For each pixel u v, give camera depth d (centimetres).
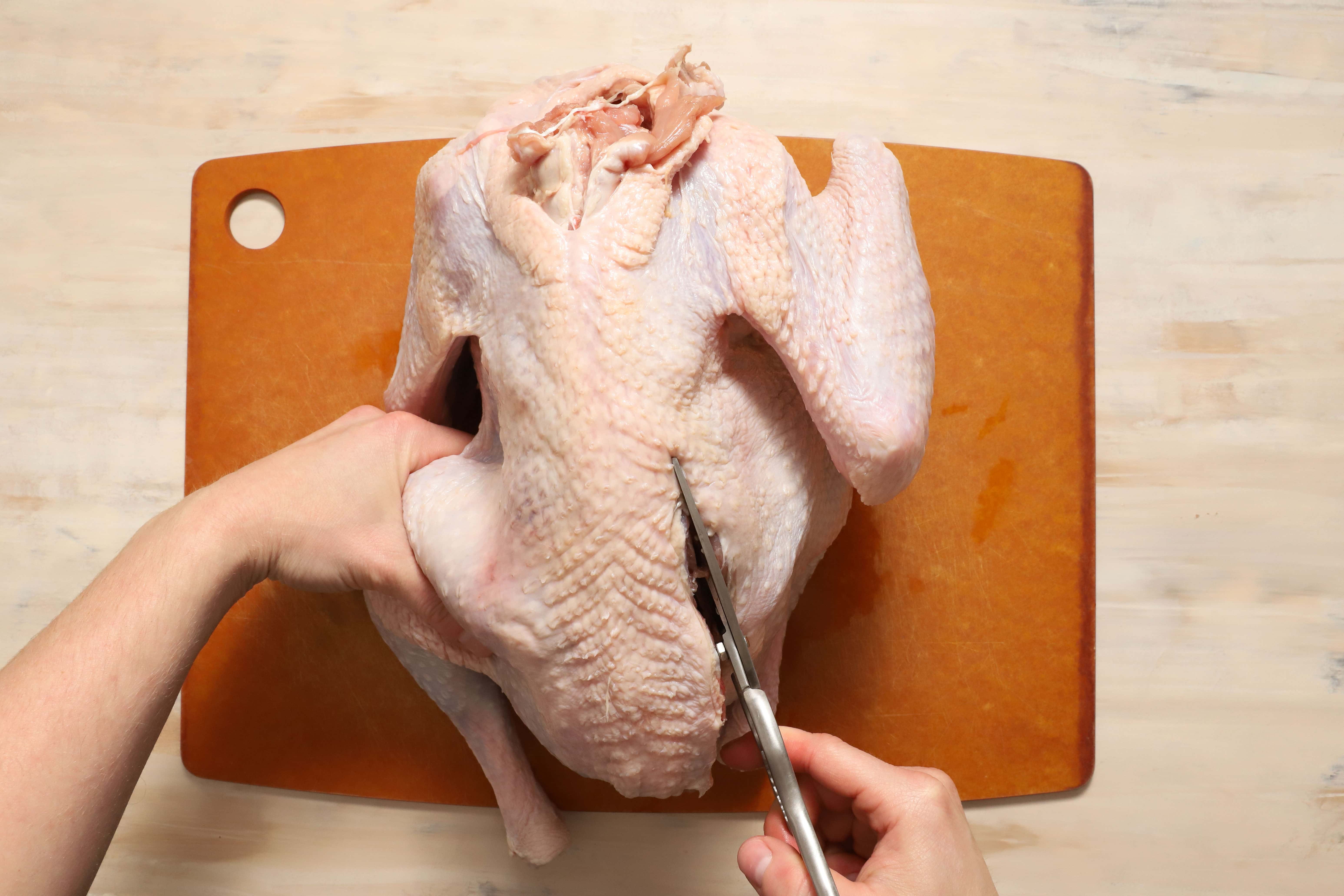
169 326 77
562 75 64
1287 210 77
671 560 58
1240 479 76
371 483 65
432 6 77
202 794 75
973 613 75
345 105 77
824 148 76
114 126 77
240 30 77
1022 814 75
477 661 66
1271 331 77
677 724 60
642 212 60
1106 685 76
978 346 75
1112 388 77
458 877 75
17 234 77
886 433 60
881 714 75
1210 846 75
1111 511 76
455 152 62
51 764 56
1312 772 75
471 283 62
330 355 76
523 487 59
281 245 76
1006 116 77
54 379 77
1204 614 76
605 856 75
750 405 62
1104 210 77
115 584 60
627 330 59
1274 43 77
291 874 75
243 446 76
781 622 68
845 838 69
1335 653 76
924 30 77
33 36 77
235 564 62
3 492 76
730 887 74
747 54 77
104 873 74
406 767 75
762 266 60
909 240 64
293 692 75
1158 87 77
